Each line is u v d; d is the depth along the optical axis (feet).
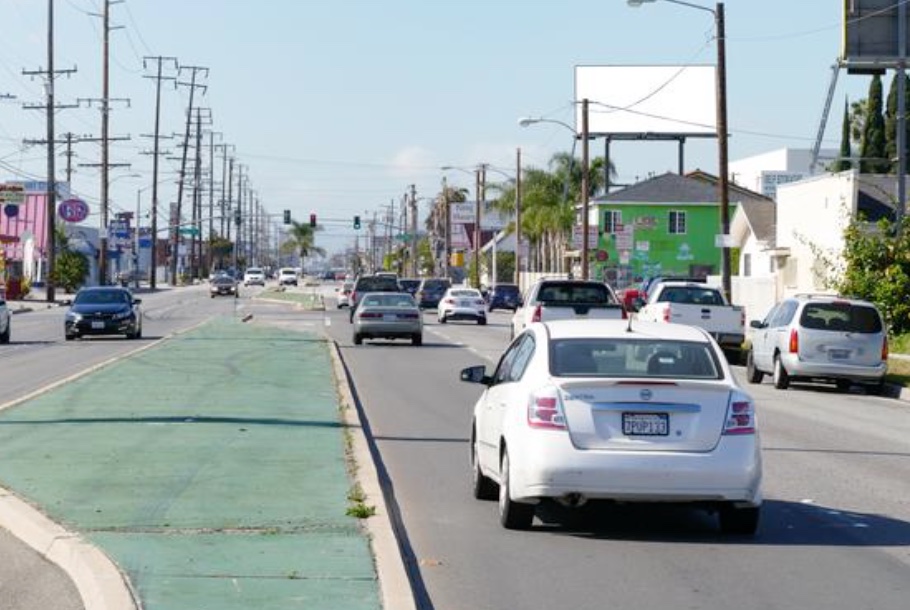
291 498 63.67
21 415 98.27
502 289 430.61
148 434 87.45
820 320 143.43
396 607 43.32
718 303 190.80
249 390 119.24
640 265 478.59
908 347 185.16
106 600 43.78
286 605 43.52
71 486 66.74
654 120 502.38
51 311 378.94
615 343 60.59
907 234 189.98
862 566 54.39
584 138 322.75
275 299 466.29
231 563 49.60
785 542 59.31
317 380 131.54
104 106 448.24
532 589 49.75
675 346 60.59
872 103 393.91
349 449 81.20
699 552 56.95
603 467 56.54
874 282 187.42
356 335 215.51
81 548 51.55
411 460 84.89
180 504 61.82
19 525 57.57
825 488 75.61
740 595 49.16
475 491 69.82
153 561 49.70
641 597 48.70
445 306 315.58
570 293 168.55
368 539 54.19
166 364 152.05
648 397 57.26
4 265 423.64
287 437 86.69
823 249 254.47
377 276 294.05
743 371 176.45
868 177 263.70
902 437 102.42
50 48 415.44
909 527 63.21
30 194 559.38
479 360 180.75
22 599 46.70
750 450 57.57
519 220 457.27
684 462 56.70
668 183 485.56
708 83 500.33
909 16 251.60
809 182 267.39
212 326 257.96
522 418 58.59
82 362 170.60
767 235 323.78
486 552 56.49
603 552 56.75
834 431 105.91
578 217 505.25
